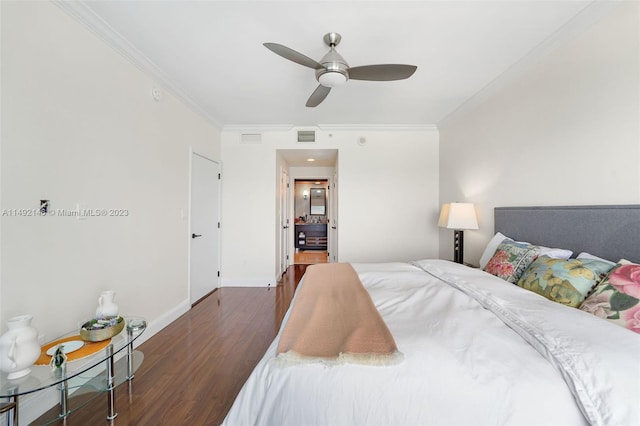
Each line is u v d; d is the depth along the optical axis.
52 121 1.55
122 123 2.10
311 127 4.11
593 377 0.85
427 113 3.54
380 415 0.87
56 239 1.57
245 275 4.15
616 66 1.52
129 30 1.89
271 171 4.15
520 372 0.90
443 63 2.29
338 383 0.90
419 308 1.38
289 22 1.80
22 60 1.39
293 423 0.89
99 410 1.54
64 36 1.62
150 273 2.46
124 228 2.13
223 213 4.15
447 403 0.86
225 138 4.14
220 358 2.08
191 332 2.54
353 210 4.13
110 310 1.63
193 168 3.29
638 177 1.42
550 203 1.98
